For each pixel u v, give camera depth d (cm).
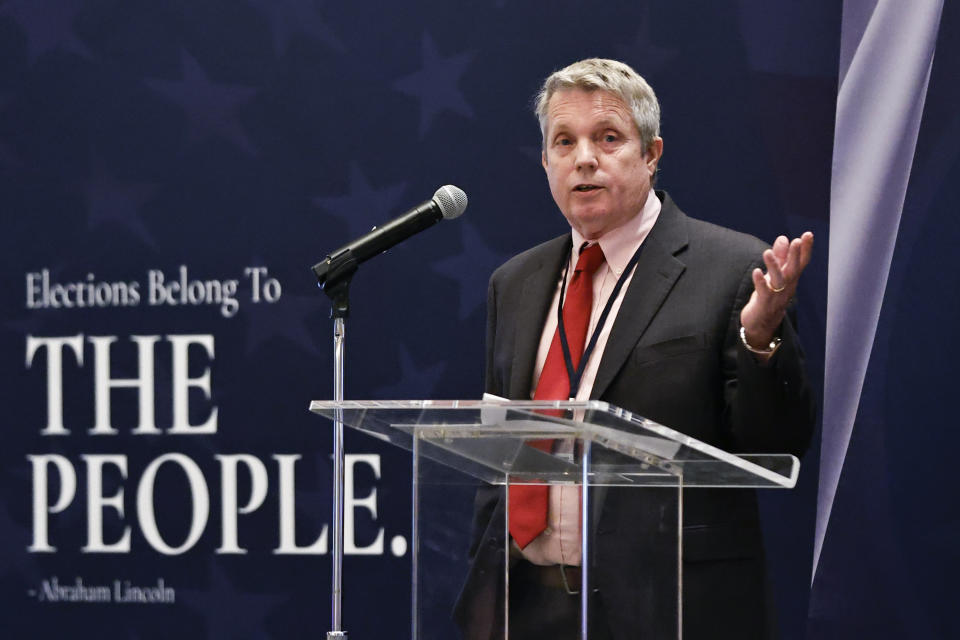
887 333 951
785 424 588
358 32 1091
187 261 1114
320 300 1095
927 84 948
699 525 632
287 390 1095
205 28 1118
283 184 1102
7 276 1142
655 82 1026
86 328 1129
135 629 1105
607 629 443
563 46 1052
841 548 955
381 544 1065
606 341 684
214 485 1102
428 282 1072
